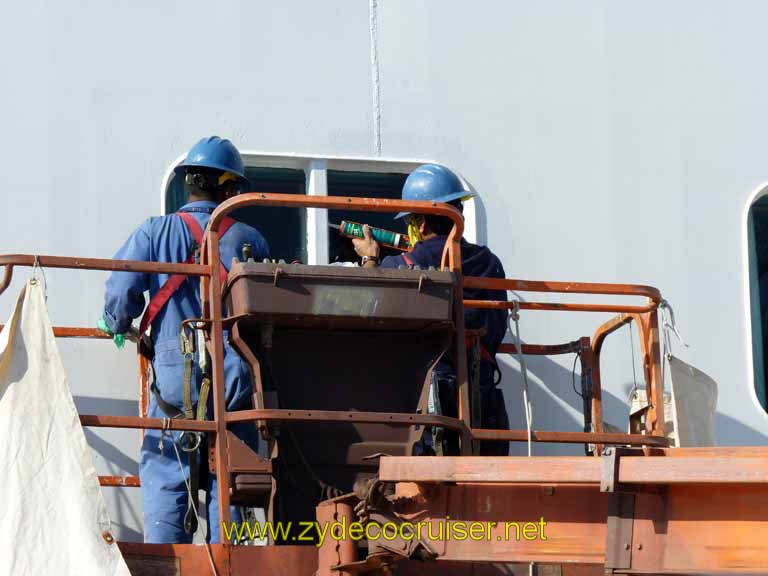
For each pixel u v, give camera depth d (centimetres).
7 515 1418
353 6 1980
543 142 1998
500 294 1753
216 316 1531
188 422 1508
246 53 1936
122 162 1873
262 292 1503
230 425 1570
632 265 1988
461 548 1405
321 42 1961
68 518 1426
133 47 1905
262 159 1930
